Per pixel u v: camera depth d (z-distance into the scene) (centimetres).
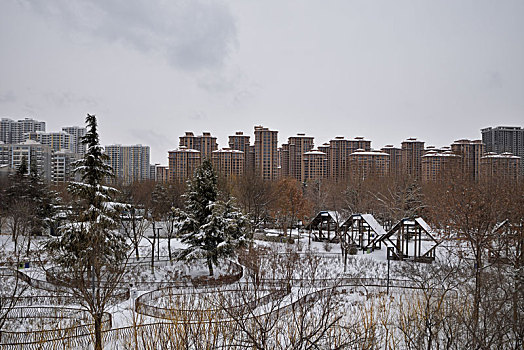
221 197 5231
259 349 1269
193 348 1484
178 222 3775
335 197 6962
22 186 5372
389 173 8606
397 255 4247
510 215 2800
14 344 1595
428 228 4128
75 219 2505
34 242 4562
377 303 2509
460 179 3834
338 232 4578
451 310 1755
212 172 3672
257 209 5803
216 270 3728
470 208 2697
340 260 4091
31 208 4756
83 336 1747
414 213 5866
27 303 2227
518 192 3066
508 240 2695
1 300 1587
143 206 5803
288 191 5959
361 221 4922
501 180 3500
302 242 5344
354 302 2569
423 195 5922
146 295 2617
